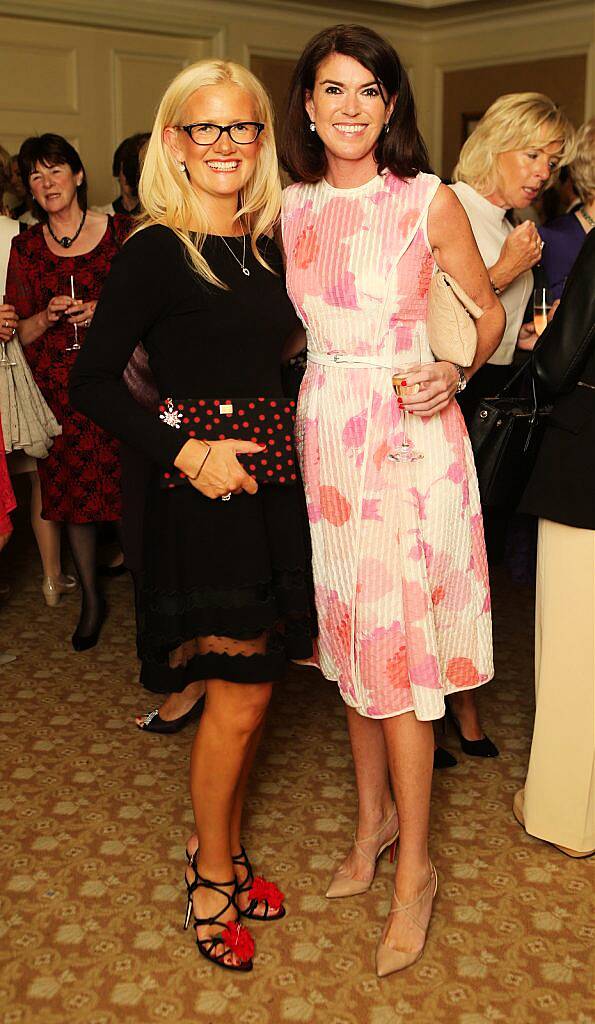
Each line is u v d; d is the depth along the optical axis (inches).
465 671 91.0
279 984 83.2
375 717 88.1
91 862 98.8
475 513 90.7
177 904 92.8
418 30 337.1
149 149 80.0
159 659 82.8
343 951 87.0
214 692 83.1
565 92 310.7
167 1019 79.4
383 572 86.2
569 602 95.6
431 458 86.4
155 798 110.1
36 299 146.4
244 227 84.6
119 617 161.5
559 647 96.7
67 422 144.4
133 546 94.9
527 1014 79.9
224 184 79.4
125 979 83.5
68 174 140.9
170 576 80.1
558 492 93.9
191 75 77.9
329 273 84.4
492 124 115.0
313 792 111.3
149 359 81.0
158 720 124.0
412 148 83.2
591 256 90.5
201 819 85.9
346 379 85.7
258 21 298.5
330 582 89.0
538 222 214.2
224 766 84.0
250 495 80.0
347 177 84.7
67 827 104.6
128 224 146.5
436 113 345.4
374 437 84.9
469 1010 80.4
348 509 86.4
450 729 124.6
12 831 103.8
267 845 101.5
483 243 117.7
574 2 301.6
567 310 91.7
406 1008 80.6
